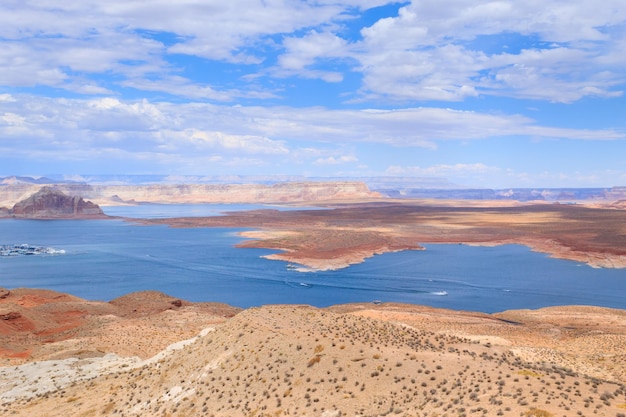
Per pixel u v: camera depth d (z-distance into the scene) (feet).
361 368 107.55
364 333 127.03
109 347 209.15
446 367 104.12
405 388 97.96
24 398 150.71
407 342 124.26
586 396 86.02
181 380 128.67
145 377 143.33
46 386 160.35
